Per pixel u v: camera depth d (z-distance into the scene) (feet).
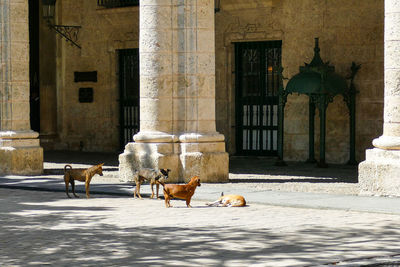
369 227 35.27
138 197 48.08
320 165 70.44
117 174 64.49
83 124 95.66
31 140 65.77
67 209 42.55
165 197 43.19
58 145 97.81
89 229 35.37
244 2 79.92
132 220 38.14
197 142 56.24
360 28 73.56
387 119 46.78
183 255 28.94
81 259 28.37
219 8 82.43
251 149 82.17
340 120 74.90
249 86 82.28
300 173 64.85
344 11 74.54
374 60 72.79
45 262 27.89
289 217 38.78
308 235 33.14
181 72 56.80
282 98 71.97
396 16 46.14
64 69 96.84
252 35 80.43
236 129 83.10
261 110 81.25
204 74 56.95
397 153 45.91
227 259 28.09
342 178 60.13
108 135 93.71
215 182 56.59
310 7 76.59
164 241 31.99
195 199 46.68
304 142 77.77
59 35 97.19
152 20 56.49
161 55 56.49
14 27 65.41
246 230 34.63
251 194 48.26
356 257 28.25
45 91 98.02
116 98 92.99
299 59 77.61
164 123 56.75
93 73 94.43
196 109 56.80
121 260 28.12
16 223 37.40
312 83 69.41
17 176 63.16
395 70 46.26
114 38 92.12
